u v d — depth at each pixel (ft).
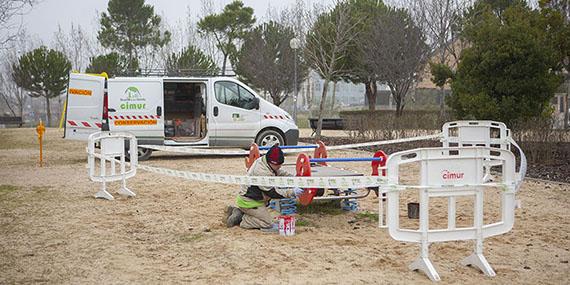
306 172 25.84
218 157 59.47
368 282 18.56
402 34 88.63
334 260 21.06
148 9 152.35
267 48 115.55
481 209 19.47
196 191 36.70
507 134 35.50
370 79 111.65
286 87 118.11
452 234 19.42
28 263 21.03
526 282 18.84
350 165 50.60
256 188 26.32
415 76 92.94
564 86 93.35
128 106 54.29
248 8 141.28
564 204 32.07
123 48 151.43
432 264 20.44
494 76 55.83
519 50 53.72
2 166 51.26
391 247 22.97
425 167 18.66
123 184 35.19
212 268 20.21
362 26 94.17
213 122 56.44
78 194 35.81
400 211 30.37
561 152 52.39
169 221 27.96
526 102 54.29
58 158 58.70
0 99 204.13
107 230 26.17
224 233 25.40
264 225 26.05
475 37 58.44
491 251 22.50
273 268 20.10
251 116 57.52
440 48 91.97
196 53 124.67
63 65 147.23
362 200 33.53
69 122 54.08
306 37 97.50
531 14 63.72
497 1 94.48
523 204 32.04
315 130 89.71
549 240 24.16
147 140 54.75
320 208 30.73
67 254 22.21
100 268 20.38
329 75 81.25
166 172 30.66
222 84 57.06
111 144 34.60
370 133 70.74
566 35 60.85
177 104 60.39
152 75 60.90
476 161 19.21
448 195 19.03
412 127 70.59
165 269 20.18
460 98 57.57
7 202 33.06
